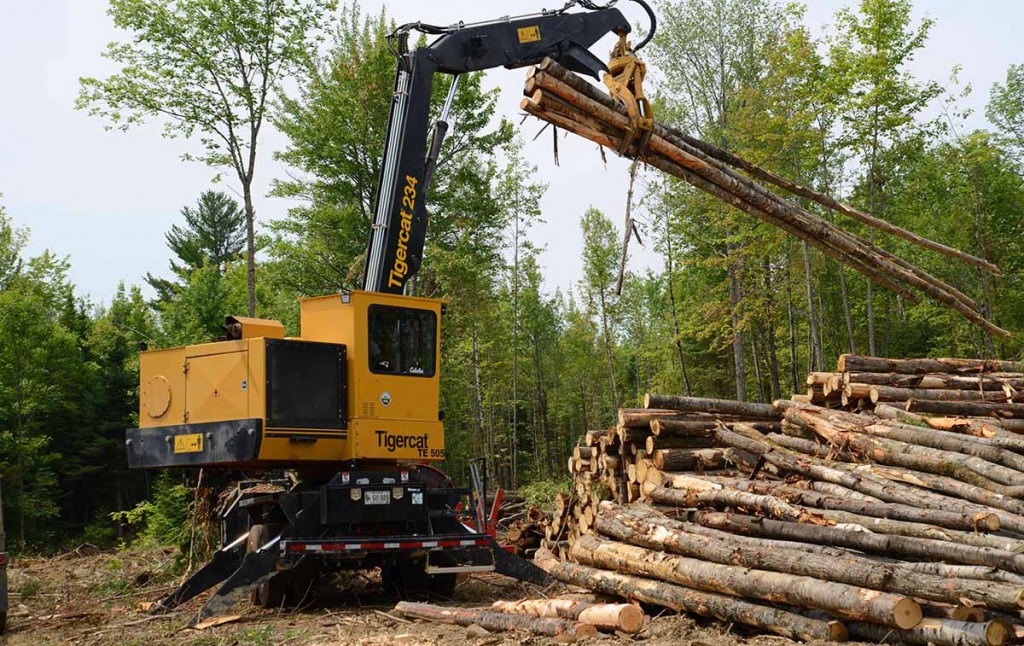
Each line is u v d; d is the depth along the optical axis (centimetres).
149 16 2138
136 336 4978
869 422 1137
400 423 1186
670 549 909
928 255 2977
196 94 2216
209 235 6931
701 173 1013
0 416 3841
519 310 5247
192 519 1608
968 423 1082
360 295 1173
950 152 2983
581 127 966
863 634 727
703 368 4659
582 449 1423
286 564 1086
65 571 1758
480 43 1239
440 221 3047
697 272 3741
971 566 712
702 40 3562
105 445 4731
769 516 941
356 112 2869
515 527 1606
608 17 1252
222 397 1142
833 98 2489
